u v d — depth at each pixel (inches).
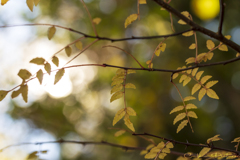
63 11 205.8
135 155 167.6
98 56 214.4
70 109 216.2
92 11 197.9
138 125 168.2
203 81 44.8
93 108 215.3
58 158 189.0
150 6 182.1
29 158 54.7
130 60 193.0
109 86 207.5
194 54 161.9
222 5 42.8
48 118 209.3
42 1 205.2
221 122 160.1
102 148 185.6
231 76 158.7
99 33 198.8
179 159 57.6
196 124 151.9
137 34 193.9
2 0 38.3
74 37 206.8
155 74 174.9
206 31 43.7
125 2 193.8
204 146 43.5
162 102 171.3
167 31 177.6
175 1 157.8
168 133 156.3
